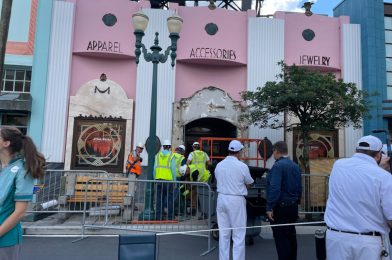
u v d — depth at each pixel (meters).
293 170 5.34
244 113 12.51
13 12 12.80
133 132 12.69
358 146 3.42
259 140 12.29
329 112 10.02
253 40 13.55
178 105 12.76
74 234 7.64
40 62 12.50
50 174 9.02
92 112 12.55
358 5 14.37
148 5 13.40
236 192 5.38
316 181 9.82
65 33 12.77
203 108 12.80
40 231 7.66
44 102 12.38
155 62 8.98
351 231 3.10
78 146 12.36
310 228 8.61
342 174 3.29
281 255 5.18
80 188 9.04
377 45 13.72
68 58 12.68
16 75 12.95
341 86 9.77
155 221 7.52
